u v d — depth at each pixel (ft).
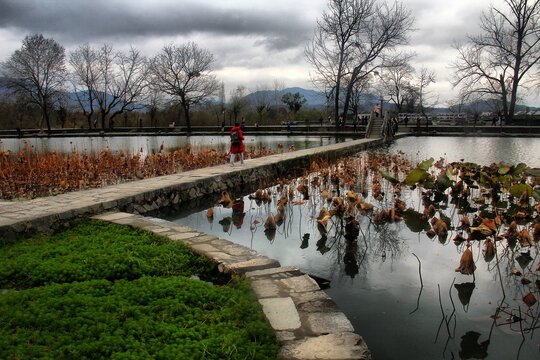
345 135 110.42
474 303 11.77
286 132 123.24
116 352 7.06
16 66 142.92
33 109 170.50
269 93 209.26
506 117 120.57
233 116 170.50
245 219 22.44
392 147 72.18
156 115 166.20
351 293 12.52
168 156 39.52
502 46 116.67
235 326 8.35
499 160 48.65
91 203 19.81
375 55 115.24
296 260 15.61
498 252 16.21
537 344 9.61
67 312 8.50
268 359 7.21
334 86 122.01
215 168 35.50
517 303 11.76
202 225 21.20
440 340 9.78
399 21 110.73
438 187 26.81
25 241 15.14
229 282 11.16
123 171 35.12
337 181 32.68
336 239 18.29
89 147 75.97
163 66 144.05
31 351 6.87
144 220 18.22
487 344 9.60
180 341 7.55
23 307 8.78
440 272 14.23
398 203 22.91
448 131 117.60
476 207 24.30
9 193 27.45
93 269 11.59
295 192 29.76
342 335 8.21
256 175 36.11
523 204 21.65
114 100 150.82
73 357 6.84
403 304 11.75
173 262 12.69
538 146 70.59
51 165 32.35
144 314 8.63
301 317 8.96
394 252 16.43
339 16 113.19
